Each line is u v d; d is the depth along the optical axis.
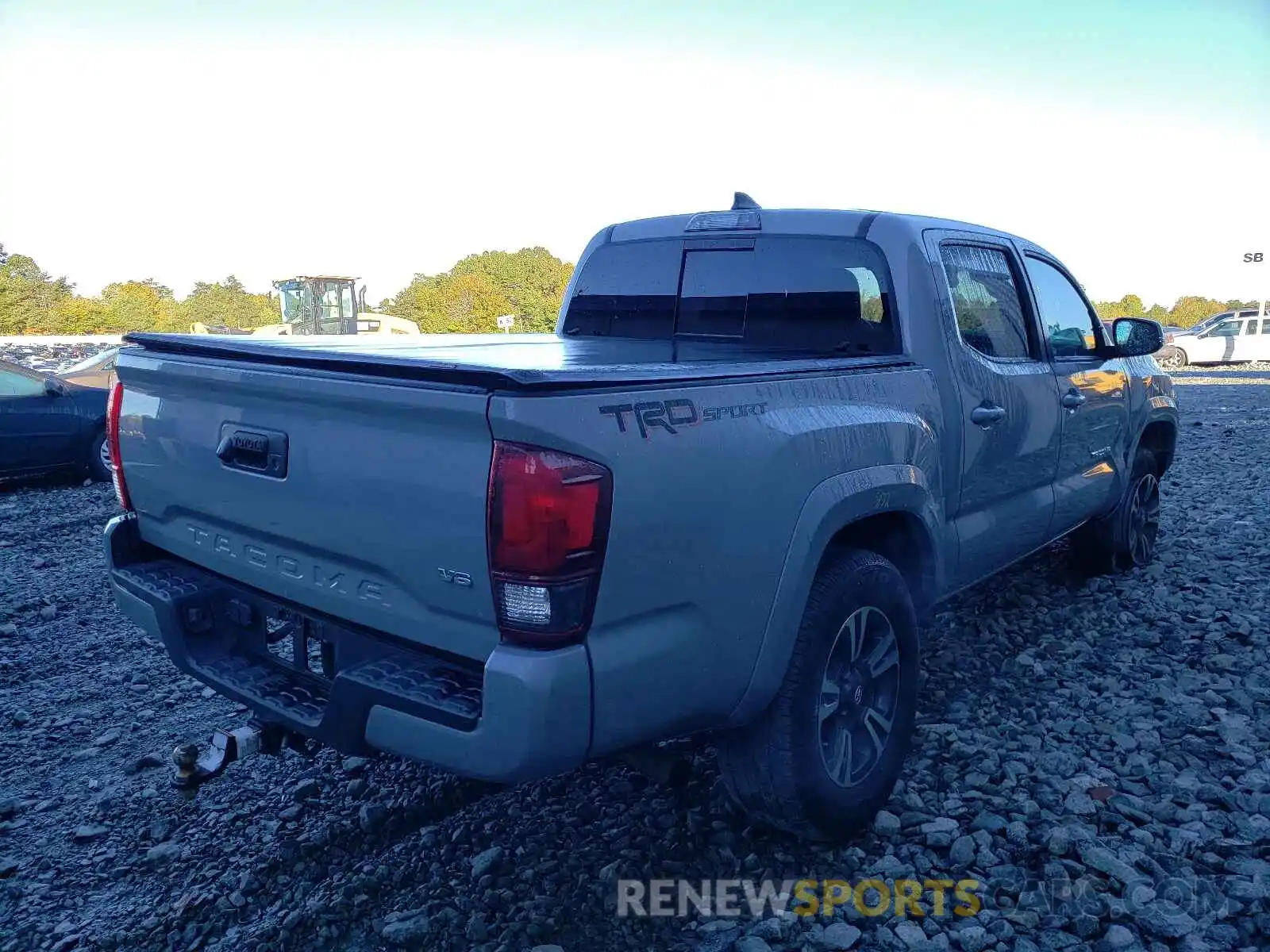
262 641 3.08
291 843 3.24
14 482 11.17
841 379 3.11
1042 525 4.56
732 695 2.67
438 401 2.26
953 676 4.40
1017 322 4.36
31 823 3.46
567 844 3.18
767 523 2.67
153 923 2.87
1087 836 3.04
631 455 2.32
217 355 2.89
